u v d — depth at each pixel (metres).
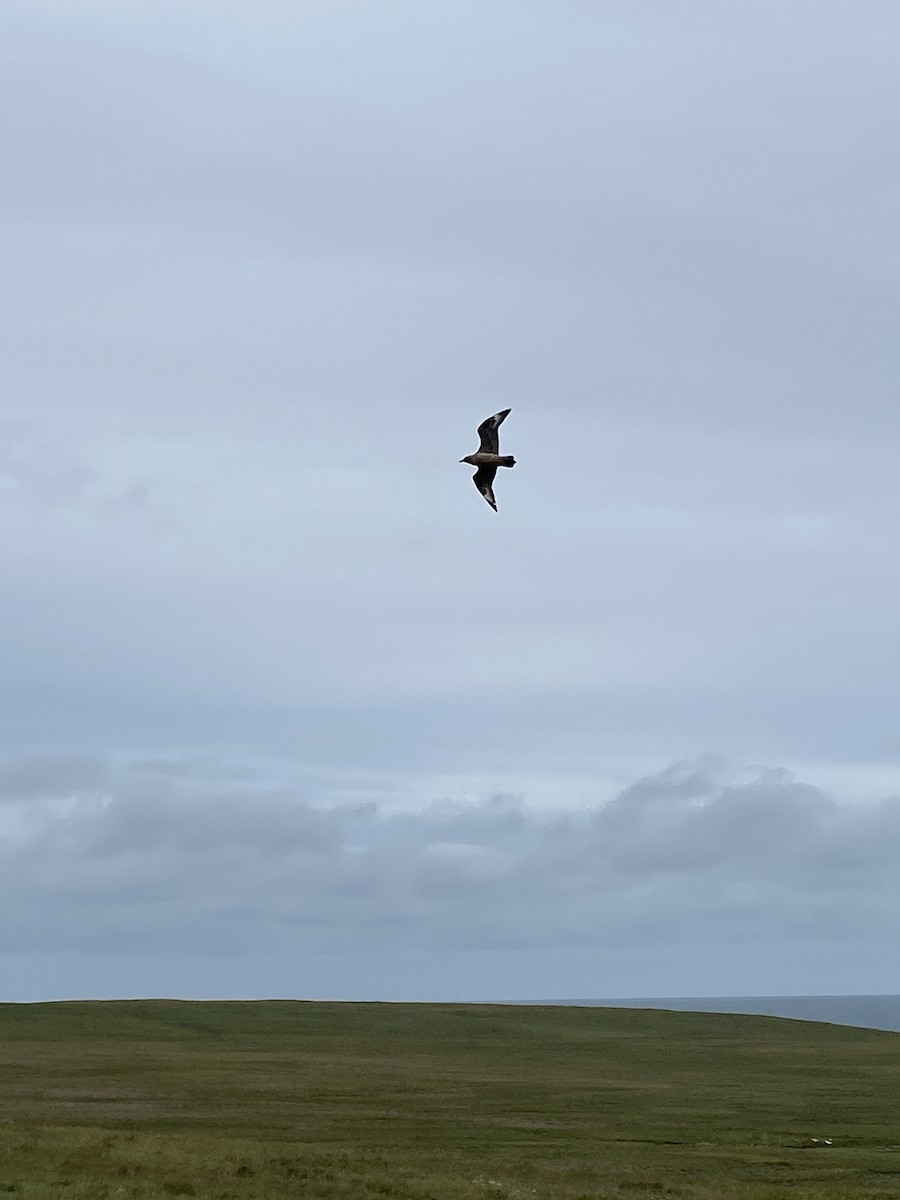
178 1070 71.50
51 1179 32.09
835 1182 41.16
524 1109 58.25
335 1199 32.38
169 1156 36.38
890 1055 87.88
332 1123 52.12
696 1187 38.31
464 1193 33.91
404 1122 52.97
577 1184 37.94
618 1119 55.72
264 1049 87.12
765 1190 38.06
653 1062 83.25
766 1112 58.78
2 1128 42.09
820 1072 77.50
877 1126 54.69
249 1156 37.66
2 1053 78.44
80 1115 52.53
